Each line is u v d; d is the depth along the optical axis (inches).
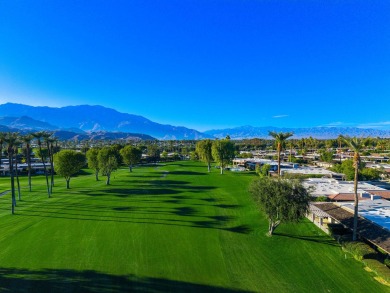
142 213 2087.8
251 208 2262.6
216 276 1170.6
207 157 4731.8
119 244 1482.5
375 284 1115.9
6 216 1982.0
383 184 2847.0
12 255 1330.0
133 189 3041.3
